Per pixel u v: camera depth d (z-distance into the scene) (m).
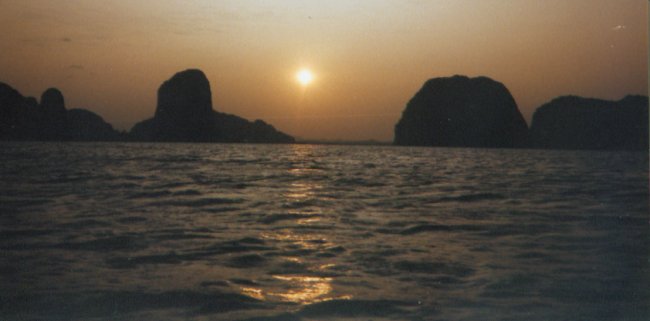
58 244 9.74
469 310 6.23
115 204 15.39
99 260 8.57
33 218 12.66
